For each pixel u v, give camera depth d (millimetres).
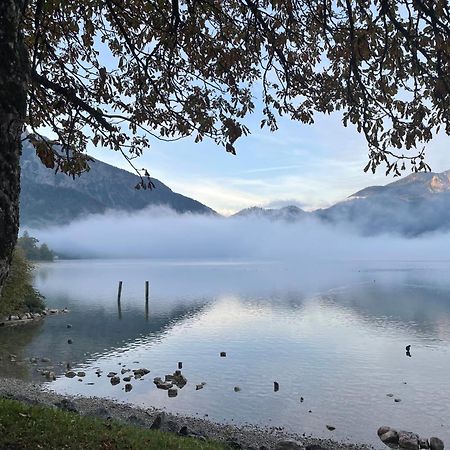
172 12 7035
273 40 7332
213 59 8109
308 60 8555
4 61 3705
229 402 26141
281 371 33000
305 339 45906
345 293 97312
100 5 7684
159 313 66812
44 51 7945
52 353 39000
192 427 21266
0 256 3713
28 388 27359
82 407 23281
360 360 36438
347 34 6938
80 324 55688
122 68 8664
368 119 7094
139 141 8758
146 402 26000
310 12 7223
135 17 7633
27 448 7375
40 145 6578
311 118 8703
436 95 6355
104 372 32906
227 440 19422
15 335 47156
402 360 36375
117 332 50656
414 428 22297
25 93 3928
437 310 67188
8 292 52750
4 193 3707
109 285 125000
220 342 44719
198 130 7480
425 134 6684
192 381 30594
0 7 3699
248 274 185500
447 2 5895
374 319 59188
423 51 6352
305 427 22266
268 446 19344
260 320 59500
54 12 7750
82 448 7887
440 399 26484
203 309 71500
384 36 6590
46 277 164375
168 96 8734
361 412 24469
